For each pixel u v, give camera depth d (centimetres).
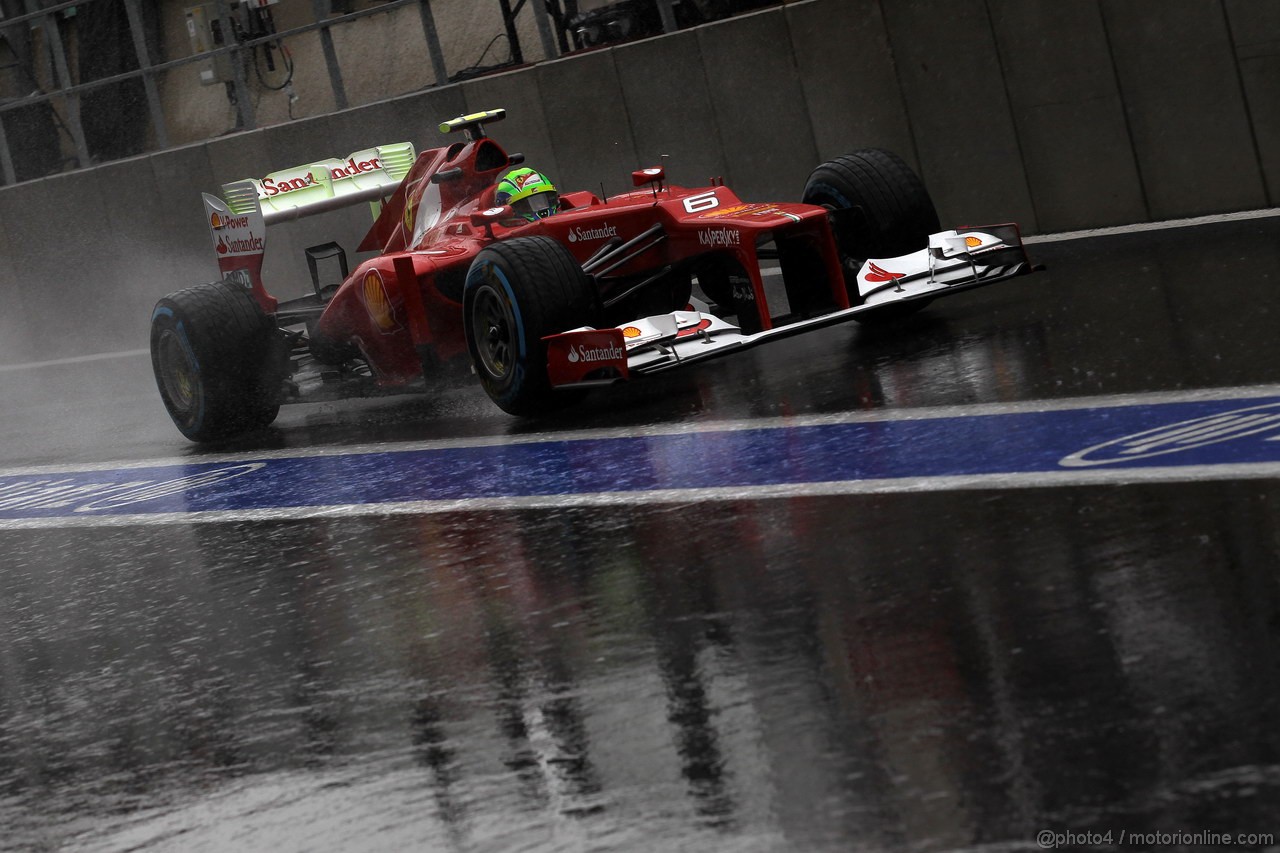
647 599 1625
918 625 1383
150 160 5444
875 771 1124
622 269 2791
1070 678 1205
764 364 2812
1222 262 2822
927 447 1980
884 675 1290
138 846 1273
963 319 2814
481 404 3073
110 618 2028
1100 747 1086
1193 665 1179
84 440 3728
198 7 6750
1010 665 1254
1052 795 1035
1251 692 1117
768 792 1127
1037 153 3638
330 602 1884
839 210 2770
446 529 2117
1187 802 991
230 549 2283
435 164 3222
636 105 4388
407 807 1237
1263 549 1374
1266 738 1049
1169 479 1630
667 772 1196
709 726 1264
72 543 2564
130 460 3297
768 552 1689
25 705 1728
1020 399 2125
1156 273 2858
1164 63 3384
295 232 5122
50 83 6944
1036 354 2389
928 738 1158
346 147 5072
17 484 3281
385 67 6725
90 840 1308
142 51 5538
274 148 5203
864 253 2750
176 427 3578
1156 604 1309
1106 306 2650
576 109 4519
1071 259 3225
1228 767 1023
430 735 1380
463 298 2847
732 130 4212
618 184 4503
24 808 1415
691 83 4253
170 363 3350
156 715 1598
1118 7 3419
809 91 4016
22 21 5828
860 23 3869
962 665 1274
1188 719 1098
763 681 1334
